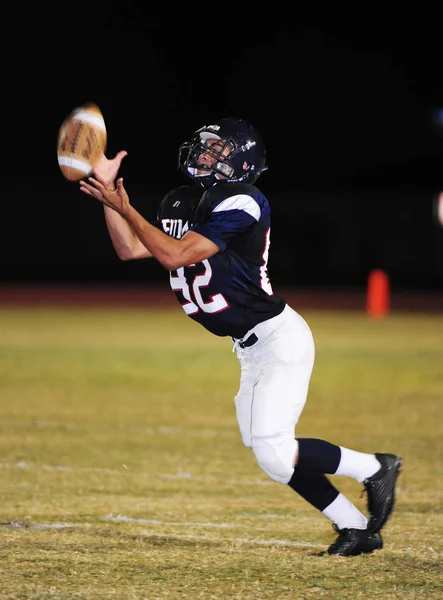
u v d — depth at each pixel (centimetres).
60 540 1567
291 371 1473
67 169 1415
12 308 6372
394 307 6794
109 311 6247
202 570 1416
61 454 2320
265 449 1459
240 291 1460
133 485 2025
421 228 9300
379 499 1526
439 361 4122
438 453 2417
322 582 1367
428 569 1442
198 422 2772
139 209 9412
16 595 1279
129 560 1459
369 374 3753
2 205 9262
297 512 1827
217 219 1423
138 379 3553
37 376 3594
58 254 9331
